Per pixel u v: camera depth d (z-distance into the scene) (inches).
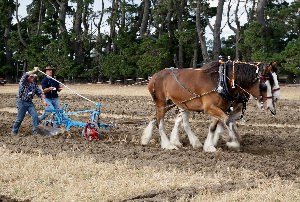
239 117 507.5
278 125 731.4
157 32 2319.1
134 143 552.7
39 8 2409.0
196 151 494.9
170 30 2085.4
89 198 341.4
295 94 1344.7
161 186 365.1
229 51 2137.1
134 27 2331.4
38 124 598.5
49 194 349.7
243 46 1849.2
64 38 2139.5
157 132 630.5
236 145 499.2
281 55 1683.1
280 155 488.1
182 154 478.6
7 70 2300.7
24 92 586.9
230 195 341.1
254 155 475.8
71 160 437.4
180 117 536.1
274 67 478.3
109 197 343.0
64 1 2222.0
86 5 2178.9
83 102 1110.4
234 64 482.3
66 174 392.5
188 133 533.0
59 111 582.2
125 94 1391.5
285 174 399.2
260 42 1749.5
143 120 757.3
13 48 2278.5
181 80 506.9
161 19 2098.9
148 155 470.3
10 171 401.7
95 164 425.1
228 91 480.1
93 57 2341.3
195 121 751.1
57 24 2203.5
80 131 618.2
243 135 611.5
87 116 824.3
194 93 495.5
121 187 361.4
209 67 493.0
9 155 457.7
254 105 1002.7
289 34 1987.0
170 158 456.4
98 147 507.2
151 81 544.7
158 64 1907.0
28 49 2193.7
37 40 2167.8
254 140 577.0
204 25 1988.2
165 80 526.3
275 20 1921.8
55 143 525.7
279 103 1074.1
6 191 357.4
